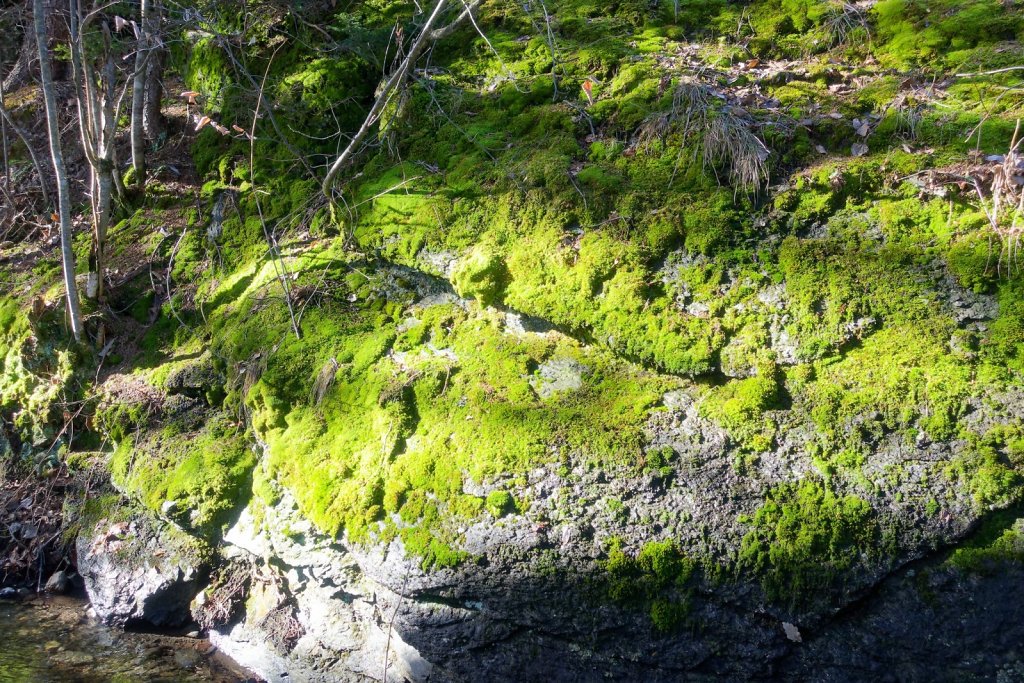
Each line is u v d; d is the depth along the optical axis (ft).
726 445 15.76
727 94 19.40
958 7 20.15
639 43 21.02
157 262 21.57
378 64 22.44
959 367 15.70
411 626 16.05
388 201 19.89
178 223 22.11
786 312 16.61
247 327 19.40
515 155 19.60
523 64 21.27
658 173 18.57
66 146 24.76
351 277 19.52
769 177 18.03
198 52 23.73
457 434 16.70
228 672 17.17
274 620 17.43
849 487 15.07
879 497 14.90
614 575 15.15
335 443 17.39
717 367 16.57
